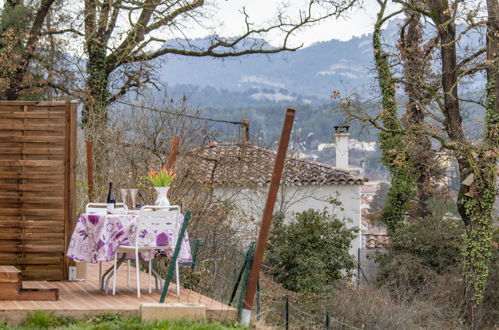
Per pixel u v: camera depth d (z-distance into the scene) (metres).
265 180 20.31
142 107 17.00
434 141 24.84
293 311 16.28
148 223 9.00
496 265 24.69
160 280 9.91
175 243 9.18
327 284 21.47
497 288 24.64
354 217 30.08
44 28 24.33
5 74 22.61
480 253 23.75
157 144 16.69
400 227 27.42
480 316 23.59
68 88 24.14
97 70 24.88
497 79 22.86
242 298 8.93
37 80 23.69
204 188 15.74
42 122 10.42
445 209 27.52
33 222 10.34
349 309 18.17
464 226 25.84
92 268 12.52
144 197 14.94
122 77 25.69
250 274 8.96
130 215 9.15
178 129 16.94
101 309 8.01
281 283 21.25
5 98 23.23
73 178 10.46
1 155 10.34
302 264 21.06
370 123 22.81
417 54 25.22
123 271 12.19
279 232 21.95
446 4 23.53
